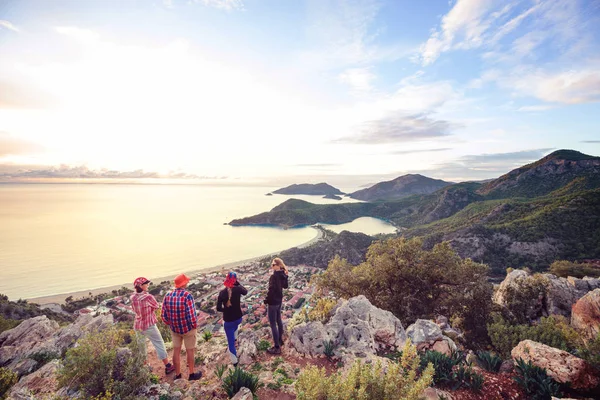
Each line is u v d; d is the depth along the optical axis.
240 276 125.31
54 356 10.80
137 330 7.02
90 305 96.69
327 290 23.97
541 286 21.16
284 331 10.56
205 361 8.26
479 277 20.56
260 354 8.73
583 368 6.85
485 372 7.89
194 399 6.22
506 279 24.62
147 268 168.88
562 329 12.43
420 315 19.80
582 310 14.66
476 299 19.98
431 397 6.68
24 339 13.60
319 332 9.27
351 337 9.59
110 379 5.88
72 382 6.10
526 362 7.95
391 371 5.37
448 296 21.34
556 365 7.20
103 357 6.09
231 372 6.77
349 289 22.73
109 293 114.31
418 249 22.38
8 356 11.11
